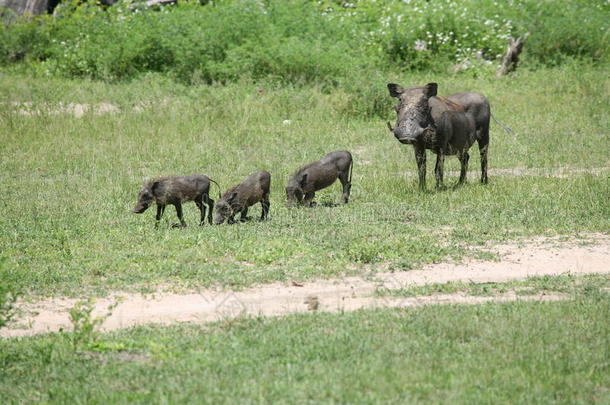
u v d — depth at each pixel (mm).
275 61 58469
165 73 61250
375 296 19875
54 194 31859
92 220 27750
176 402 13211
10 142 41906
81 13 71250
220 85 57062
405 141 31047
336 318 17641
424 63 63469
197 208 30094
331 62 58094
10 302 18562
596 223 26891
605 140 42781
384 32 64875
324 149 41156
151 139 42625
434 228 26766
